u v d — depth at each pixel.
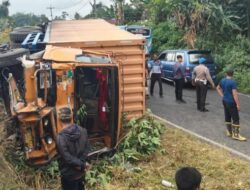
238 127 11.12
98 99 9.07
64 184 6.76
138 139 9.62
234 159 9.46
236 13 23.44
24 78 8.25
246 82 18.94
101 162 8.86
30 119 7.96
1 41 31.02
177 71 16.05
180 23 24.58
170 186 8.04
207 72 14.39
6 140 8.52
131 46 11.02
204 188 7.96
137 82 11.05
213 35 23.28
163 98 17.12
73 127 6.67
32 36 13.55
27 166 8.24
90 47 10.83
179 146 10.25
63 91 8.51
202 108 14.57
